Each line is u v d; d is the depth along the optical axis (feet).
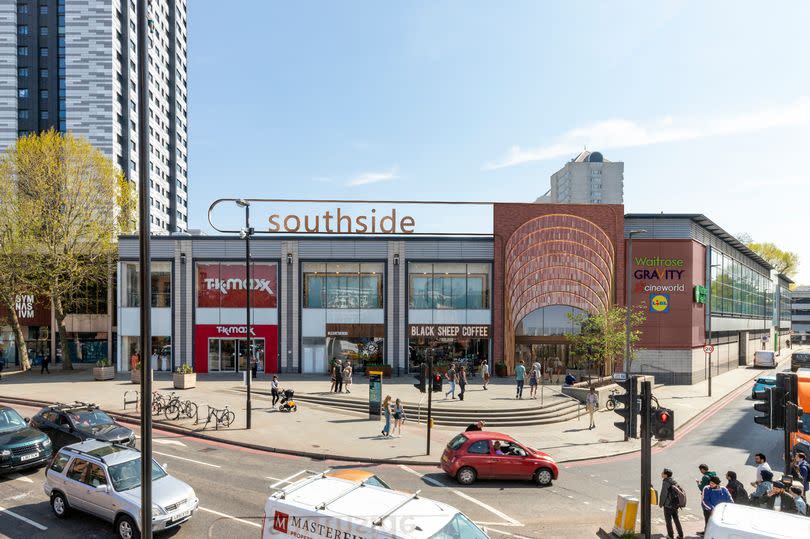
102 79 219.82
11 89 220.84
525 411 85.15
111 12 221.46
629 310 101.81
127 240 123.44
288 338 123.13
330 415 82.74
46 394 94.07
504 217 124.47
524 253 124.26
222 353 123.24
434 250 124.36
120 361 123.24
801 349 316.60
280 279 123.65
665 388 120.57
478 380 116.67
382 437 69.82
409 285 124.57
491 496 50.24
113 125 220.43
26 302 155.02
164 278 123.65
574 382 111.14
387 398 71.10
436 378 66.13
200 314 123.03
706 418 91.20
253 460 59.67
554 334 124.16
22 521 41.73
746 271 189.98
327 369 123.44
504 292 123.75
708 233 139.23
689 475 58.70
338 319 124.06
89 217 131.03
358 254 124.16
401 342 123.34
